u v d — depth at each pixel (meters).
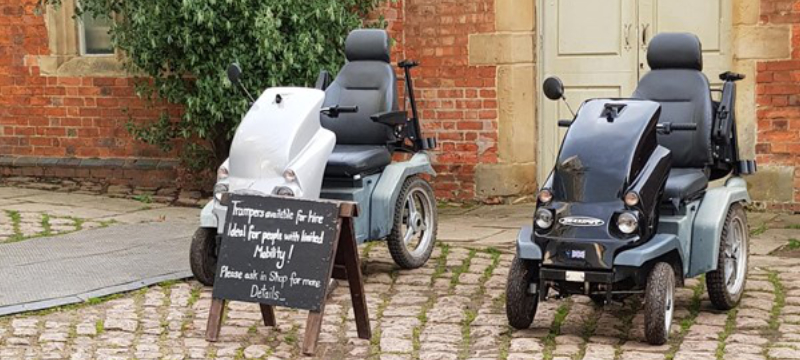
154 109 11.29
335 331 6.38
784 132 9.70
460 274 7.80
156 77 10.37
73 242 8.68
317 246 5.92
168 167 11.21
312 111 6.99
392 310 6.84
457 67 10.67
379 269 7.98
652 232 6.14
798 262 8.00
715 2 9.98
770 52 9.67
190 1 9.51
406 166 7.82
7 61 11.78
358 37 8.08
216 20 9.69
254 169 6.82
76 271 7.69
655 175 6.14
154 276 7.54
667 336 6.08
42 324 6.46
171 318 6.63
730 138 6.93
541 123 10.69
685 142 6.85
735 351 5.91
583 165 6.10
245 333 6.34
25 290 7.15
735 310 6.75
